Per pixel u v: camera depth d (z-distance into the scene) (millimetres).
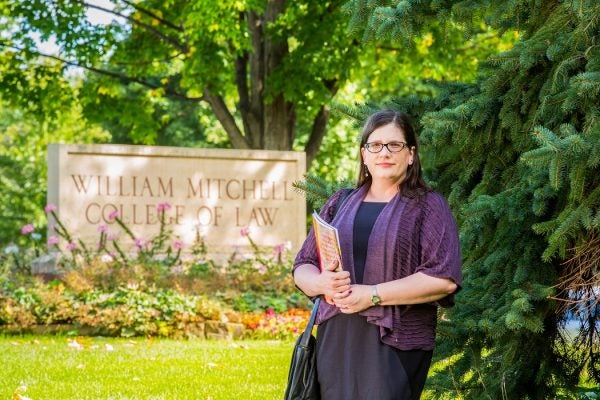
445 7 4258
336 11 16141
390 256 3123
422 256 3137
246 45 15086
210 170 14258
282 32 16641
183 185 14109
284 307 11492
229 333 10523
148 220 13867
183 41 17609
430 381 4469
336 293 3080
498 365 4516
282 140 17719
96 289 10922
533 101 4312
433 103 4797
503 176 4453
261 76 17859
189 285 11531
